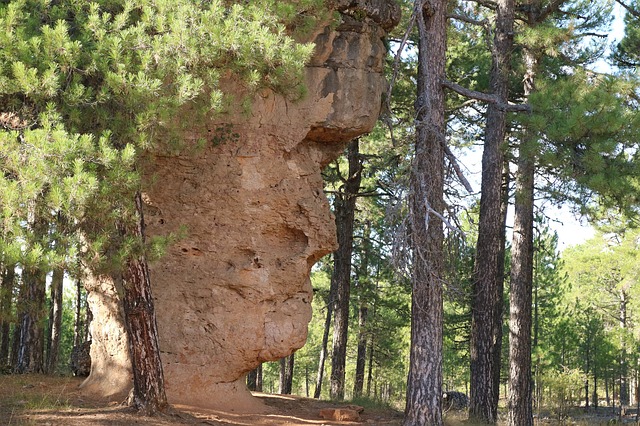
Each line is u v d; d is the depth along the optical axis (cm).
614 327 4244
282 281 1365
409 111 2111
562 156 1245
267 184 1366
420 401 1244
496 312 2331
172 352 1316
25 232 823
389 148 1866
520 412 1795
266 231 1372
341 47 1401
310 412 1436
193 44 923
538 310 4025
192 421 1114
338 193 2088
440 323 1265
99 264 898
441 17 1343
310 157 1438
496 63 1761
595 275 4878
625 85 1502
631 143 1222
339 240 2177
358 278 2736
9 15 859
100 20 940
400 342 3916
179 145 1098
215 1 956
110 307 1355
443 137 1270
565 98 1291
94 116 953
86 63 920
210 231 1353
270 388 5378
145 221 1353
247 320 1334
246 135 1363
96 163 845
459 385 4400
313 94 1384
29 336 1688
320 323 4919
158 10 973
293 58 998
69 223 895
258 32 971
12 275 951
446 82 1320
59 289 2134
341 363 2125
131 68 923
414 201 1259
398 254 1196
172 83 941
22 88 838
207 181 1360
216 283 1338
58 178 806
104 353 1358
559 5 1800
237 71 1048
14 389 1311
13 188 785
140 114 900
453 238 1241
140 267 1089
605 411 3381
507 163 2320
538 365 3166
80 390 1334
